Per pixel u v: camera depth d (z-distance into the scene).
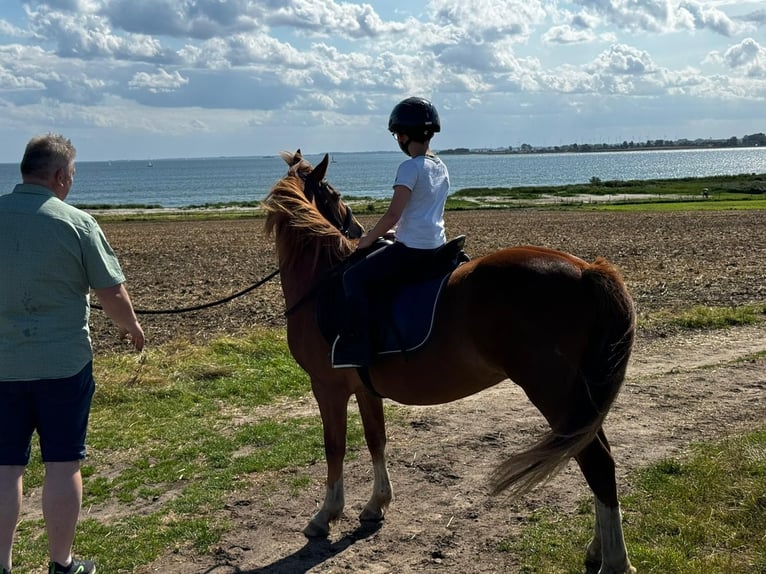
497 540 4.55
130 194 107.44
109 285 3.90
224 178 182.25
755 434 5.88
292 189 5.05
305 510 5.12
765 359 8.73
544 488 5.28
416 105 4.24
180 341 10.27
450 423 6.89
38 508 5.36
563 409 3.67
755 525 4.38
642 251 20.86
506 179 130.62
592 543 4.04
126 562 4.43
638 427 6.50
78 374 3.83
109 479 5.84
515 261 3.90
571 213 41.00
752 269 16.50
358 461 6.00
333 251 4.81
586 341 3.67
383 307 4.26
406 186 4.13
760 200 50.16
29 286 3.70
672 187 71.19
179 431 6.88
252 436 6.64
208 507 5.18
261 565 4.38
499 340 3.81
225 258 22.39
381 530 4.78
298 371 8.83
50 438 3.78
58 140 3.96
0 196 3.86
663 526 4.47
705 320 10.79
